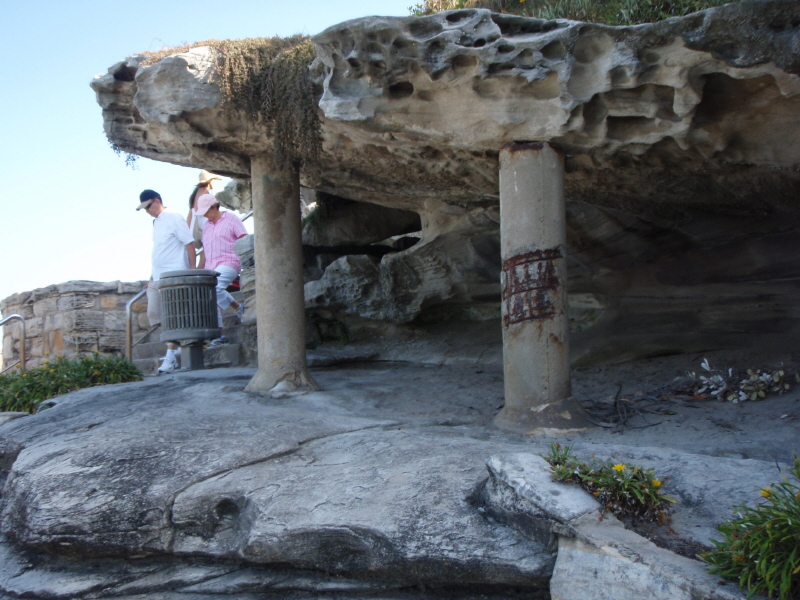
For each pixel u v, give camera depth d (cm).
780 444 389
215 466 395
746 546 252
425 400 585
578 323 741
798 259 542
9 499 411
